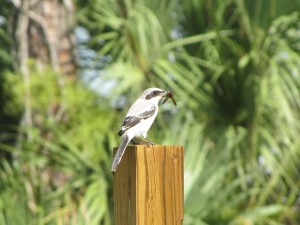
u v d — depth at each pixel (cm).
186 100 1382
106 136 1366
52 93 1368
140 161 705
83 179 1325
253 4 1409
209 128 1384
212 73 1415
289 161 1412
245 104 1394
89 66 1500
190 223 1262
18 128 1455
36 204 1322
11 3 1627
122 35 1424
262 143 1407
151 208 705
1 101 1569
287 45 1440
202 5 1432
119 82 1368
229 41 1425
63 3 1458
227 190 1304
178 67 1410
